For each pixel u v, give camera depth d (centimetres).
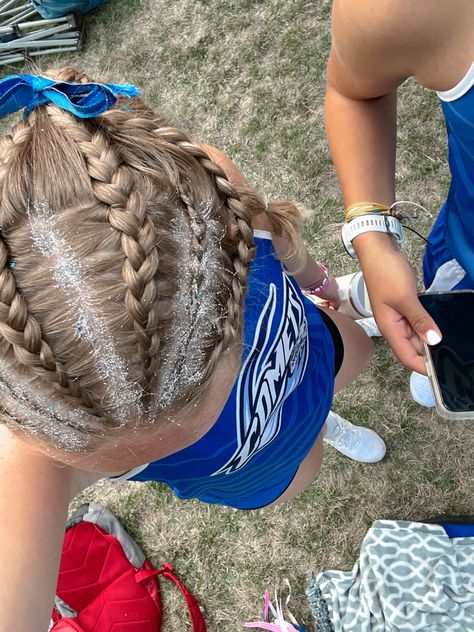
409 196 209
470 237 127
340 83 113
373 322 198
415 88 212
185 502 208
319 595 184
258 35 236
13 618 68
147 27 255
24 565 72
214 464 108
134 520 211
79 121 64
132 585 197
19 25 268
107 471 83
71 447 72
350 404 204
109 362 63
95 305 61
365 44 90
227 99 237
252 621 193
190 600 196
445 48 83
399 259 119
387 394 201
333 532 195
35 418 69
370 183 121
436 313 121
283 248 116
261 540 199
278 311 106
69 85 66
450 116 94
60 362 62
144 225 61
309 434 135
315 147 221
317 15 229
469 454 191
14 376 64
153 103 248
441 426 194
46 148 62
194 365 71
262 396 105
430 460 194
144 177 65
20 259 60
